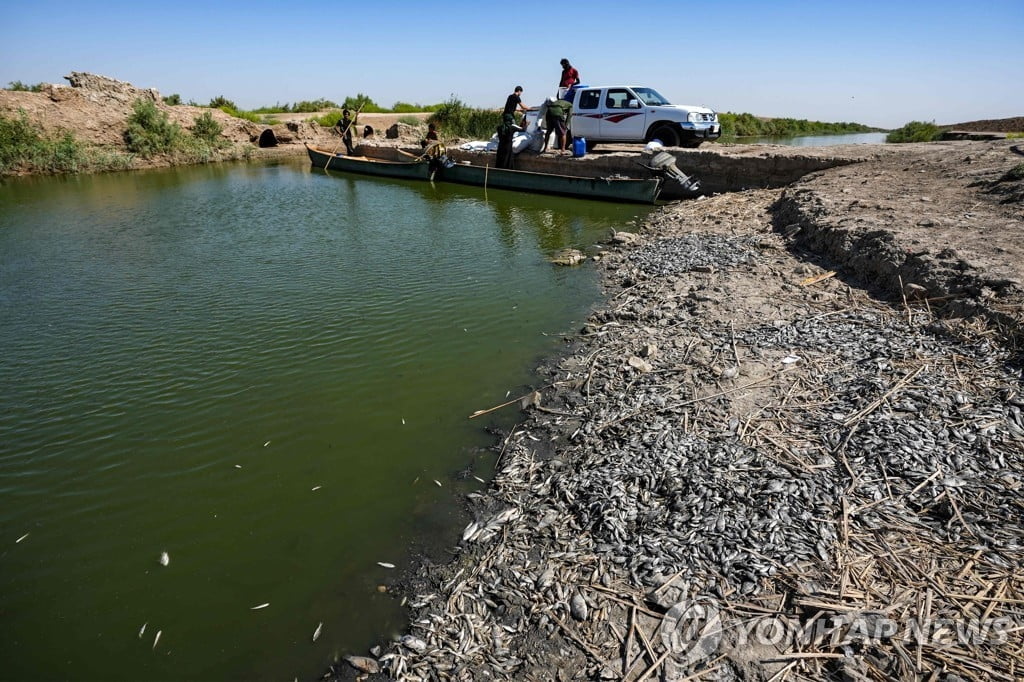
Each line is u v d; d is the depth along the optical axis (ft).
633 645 10.05
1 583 12.84
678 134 54.54
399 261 35.45
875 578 10.48
